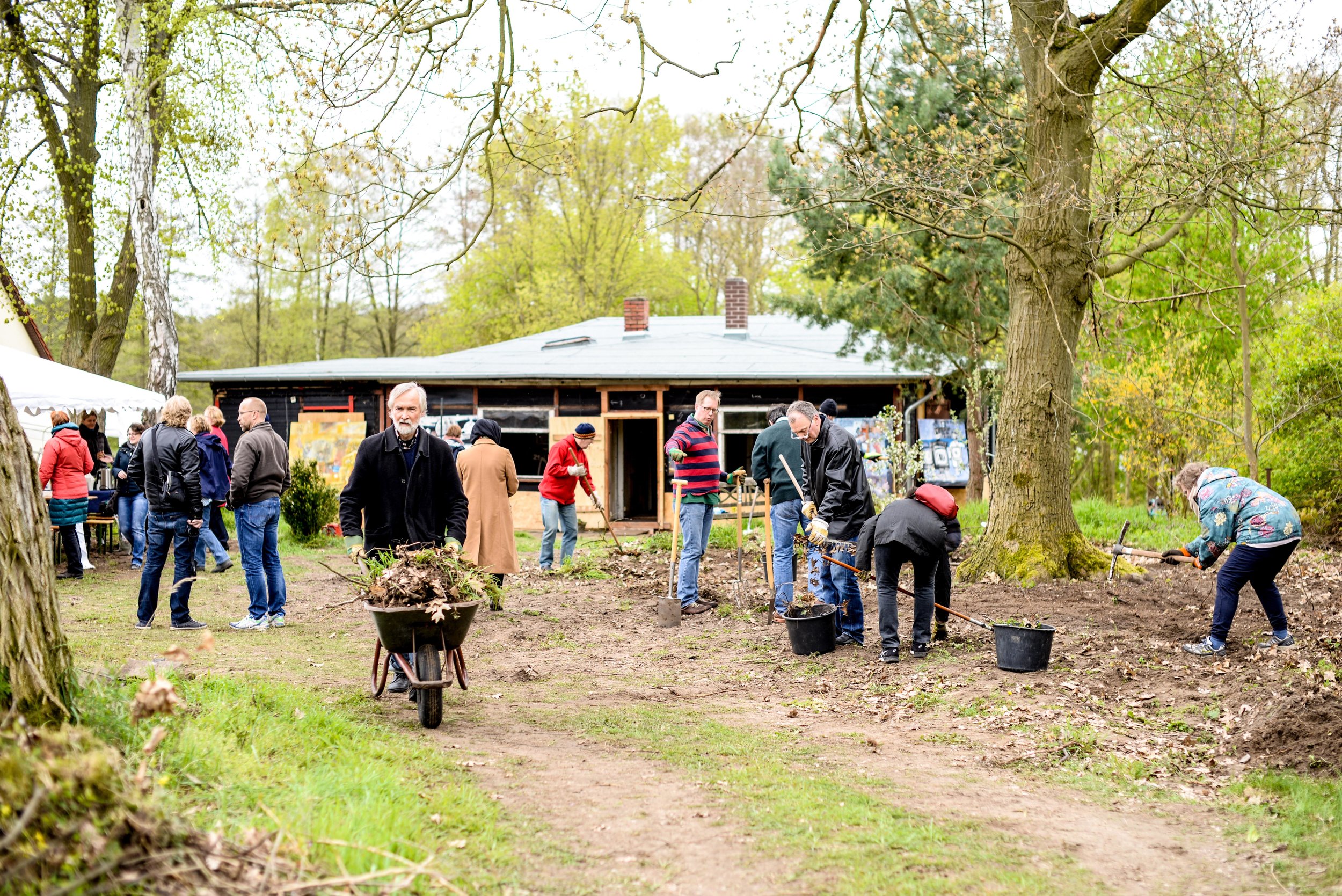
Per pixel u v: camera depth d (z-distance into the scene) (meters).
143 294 16.30
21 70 18.61
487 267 36.47
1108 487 29.22
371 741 5.05
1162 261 21.66
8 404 3.81
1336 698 5.54
